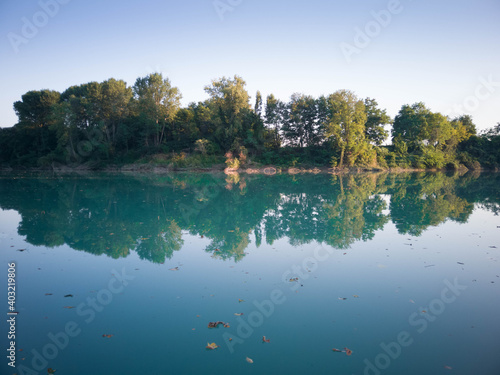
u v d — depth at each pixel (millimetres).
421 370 4348
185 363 4527
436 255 9359
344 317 5809
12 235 12109
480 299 6535
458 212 16484
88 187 30359
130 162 63062
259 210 17594
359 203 19891
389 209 17562
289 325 5547
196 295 6758
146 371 4359
